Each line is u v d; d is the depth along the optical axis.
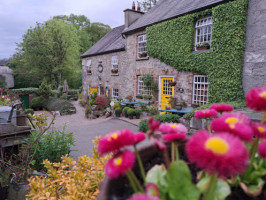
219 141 0.50
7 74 24.78
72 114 14.38
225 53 6.60
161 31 9.05
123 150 0.72
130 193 0.77
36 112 16.14
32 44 22.27
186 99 8.38
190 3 8.52
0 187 2.92
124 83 12.29
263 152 0.76
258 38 5.93
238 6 6.11
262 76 5.89
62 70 24.12
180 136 0.80
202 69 7.44
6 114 3.61
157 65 9.71
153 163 1.00
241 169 0.46
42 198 1.71
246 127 0.64
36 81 26.03
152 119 0.72
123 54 12.15
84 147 6.00
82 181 1.81
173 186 0.66
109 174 0.64
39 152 3.41
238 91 6.38
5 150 3.55
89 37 36.19
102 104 12.46
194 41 7.95
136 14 12.64
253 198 0.78
